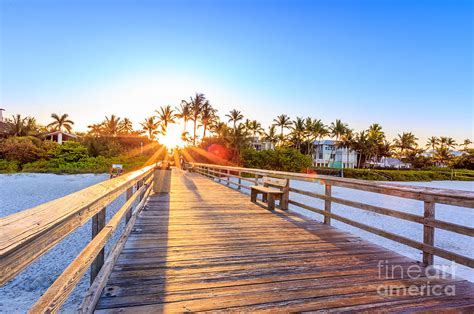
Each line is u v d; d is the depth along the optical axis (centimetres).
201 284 227
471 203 223
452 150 7456
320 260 289
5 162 2630
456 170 5128
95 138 3438
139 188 491
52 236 97
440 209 1380
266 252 311
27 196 1398
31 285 455
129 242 336
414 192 283
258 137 5828
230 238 363
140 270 251
